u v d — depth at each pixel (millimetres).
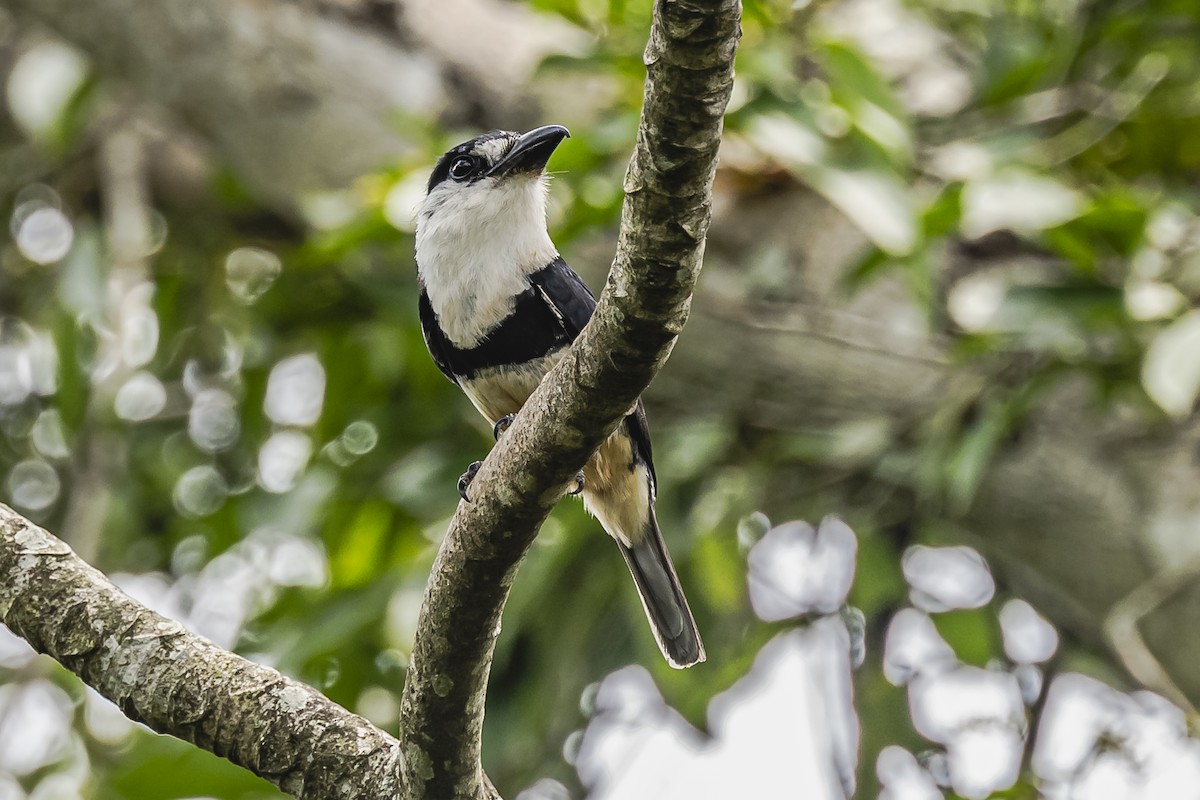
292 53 11336
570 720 11516
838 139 9570
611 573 11195
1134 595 9578
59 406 12109
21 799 10672
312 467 11625
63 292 11766
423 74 11461
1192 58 10766
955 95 11391
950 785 11242
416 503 11078
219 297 13359
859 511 11047
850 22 11992
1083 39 10828
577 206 9562
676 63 4156
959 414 9922
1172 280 9656
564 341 8180
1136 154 10984
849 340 10578
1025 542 10516
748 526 11547
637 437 8297
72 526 11328
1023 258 10977
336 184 11367
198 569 12875
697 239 4527
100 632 5730
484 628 5453
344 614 10445
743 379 10727
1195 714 9141
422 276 8648
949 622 11492
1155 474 10188
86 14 11422
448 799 5723
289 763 5641
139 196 12289
